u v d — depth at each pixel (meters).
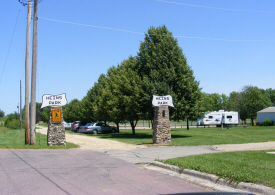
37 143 20.48
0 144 19.11
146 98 26.14
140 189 7.18
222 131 35.75
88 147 17.92
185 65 27.61
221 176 8.05
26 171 9.43
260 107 61.69
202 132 34.38
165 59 27.41
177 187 7.47
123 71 32.06
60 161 11.75
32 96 18.59
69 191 6.88
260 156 11.68
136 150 16.11
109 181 8.09
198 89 27.73
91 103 44.50
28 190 6.92
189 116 26.92
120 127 60.78
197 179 8.41
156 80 26.77
